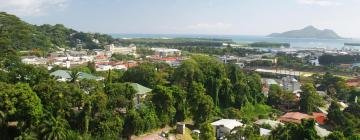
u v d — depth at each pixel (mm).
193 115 158125
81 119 113750
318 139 120375
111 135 118250
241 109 190250
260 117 187625
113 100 129125
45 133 97750
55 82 118438
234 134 126125
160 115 144625
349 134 146625
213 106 173625
